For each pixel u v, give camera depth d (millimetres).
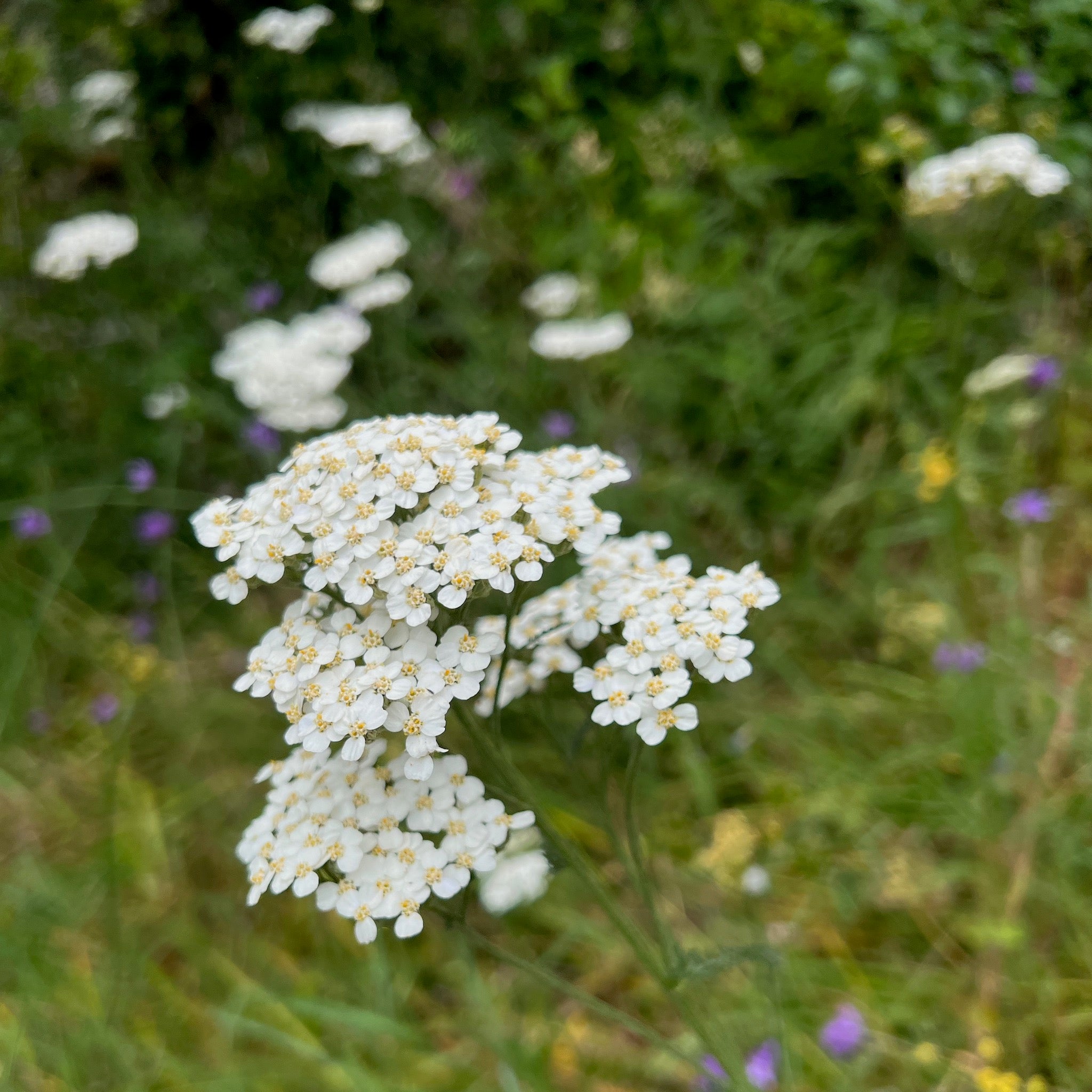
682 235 488
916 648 423
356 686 256
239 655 462
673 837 391
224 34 575
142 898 399
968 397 431
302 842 269
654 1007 360
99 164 622
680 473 469
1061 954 345
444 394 522
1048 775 366
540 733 401
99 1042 353
